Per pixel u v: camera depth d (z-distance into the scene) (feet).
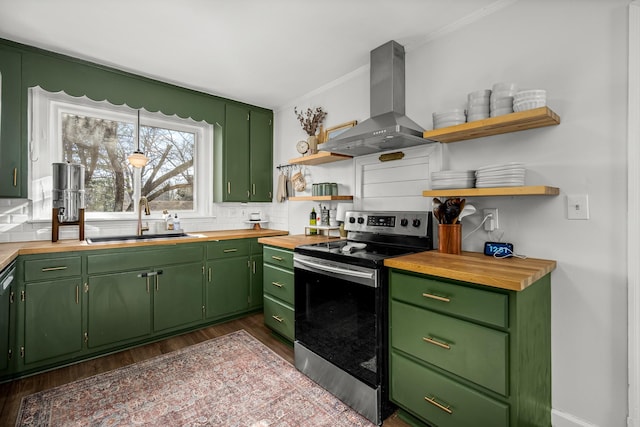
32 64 7.59
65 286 7.18
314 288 6.81
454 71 6.74
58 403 5.90
